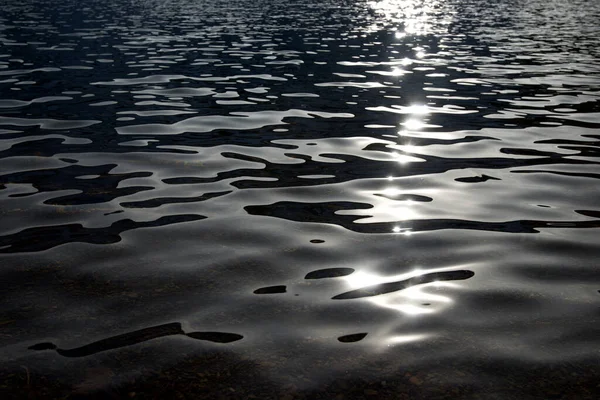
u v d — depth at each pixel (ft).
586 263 11.59
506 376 7.94
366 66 41.45
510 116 25.98
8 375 7.83
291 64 41.91
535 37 61.21
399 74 38.09
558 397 7.50
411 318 9.45
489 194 15.83
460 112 26.81
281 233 13.03
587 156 19.62
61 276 10.81
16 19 70.08
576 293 10.36
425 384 7.76
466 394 7.57
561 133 22.86
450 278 10.91
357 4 110.52
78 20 70.59
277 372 7.98
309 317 9.45
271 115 26.00
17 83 33.14
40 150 19.89
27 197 15.19
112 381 7.74
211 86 33.24
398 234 13.04
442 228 13.41
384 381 7.82
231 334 8.93
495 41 57.62
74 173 17.34
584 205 14.98
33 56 43.29
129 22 69.36
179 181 16.74
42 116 25.27
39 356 8.27
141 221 13.64
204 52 46.78
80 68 38.70
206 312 9.59
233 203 14.97
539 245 12.46
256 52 47.42
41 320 9.27
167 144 20.95
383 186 16.43
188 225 13.43
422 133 22.85
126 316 9.43
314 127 23.76
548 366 8.15
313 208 14.66
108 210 14.34
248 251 12.06
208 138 21.90
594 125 24.23
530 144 21.21
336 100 29.60
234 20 74.49
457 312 9.66
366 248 12.26
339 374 7.96
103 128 23.30
